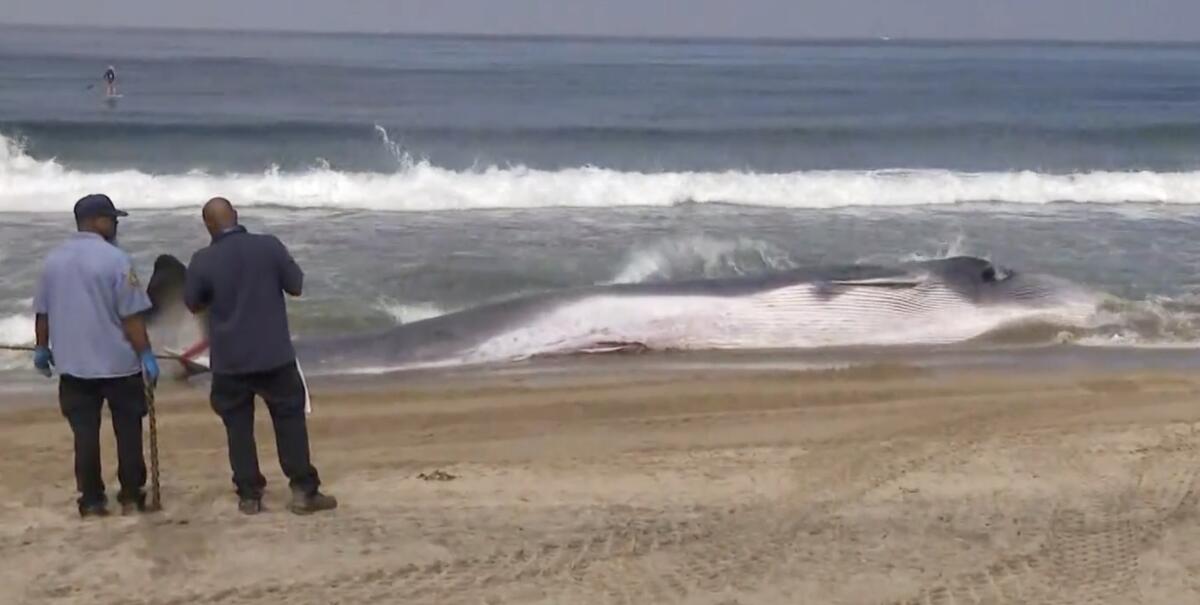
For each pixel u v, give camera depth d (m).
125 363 10.09
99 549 9.45
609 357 17.69
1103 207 32.53
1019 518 10.24
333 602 8.50
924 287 18.89
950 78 112.56
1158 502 10.66
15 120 45.62
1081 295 19.83
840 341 18.45
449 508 10.50
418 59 141.50
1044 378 16.41
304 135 43.28
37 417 14.04
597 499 10.77
